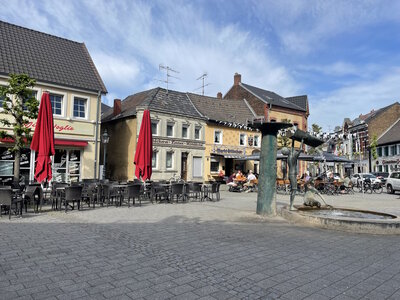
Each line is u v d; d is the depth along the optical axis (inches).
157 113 1021.8
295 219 364.5
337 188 906.1
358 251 245.8
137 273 187.3
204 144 1162.6
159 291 160.7
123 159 1042.1
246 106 1448.1
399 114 2076.8
